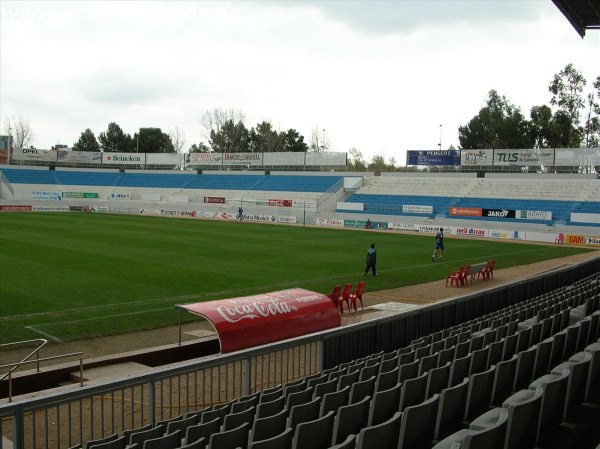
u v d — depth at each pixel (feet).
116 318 55.21
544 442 16.69
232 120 376.27
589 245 149.28
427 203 201.05
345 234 157.79
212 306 45.16
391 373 24.35
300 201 213.46
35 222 162.20
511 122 294.87
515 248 135.74
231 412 22.88
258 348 27.86
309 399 23.50
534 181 195.21
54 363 41.83
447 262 105.19
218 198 232.53
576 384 19.25
